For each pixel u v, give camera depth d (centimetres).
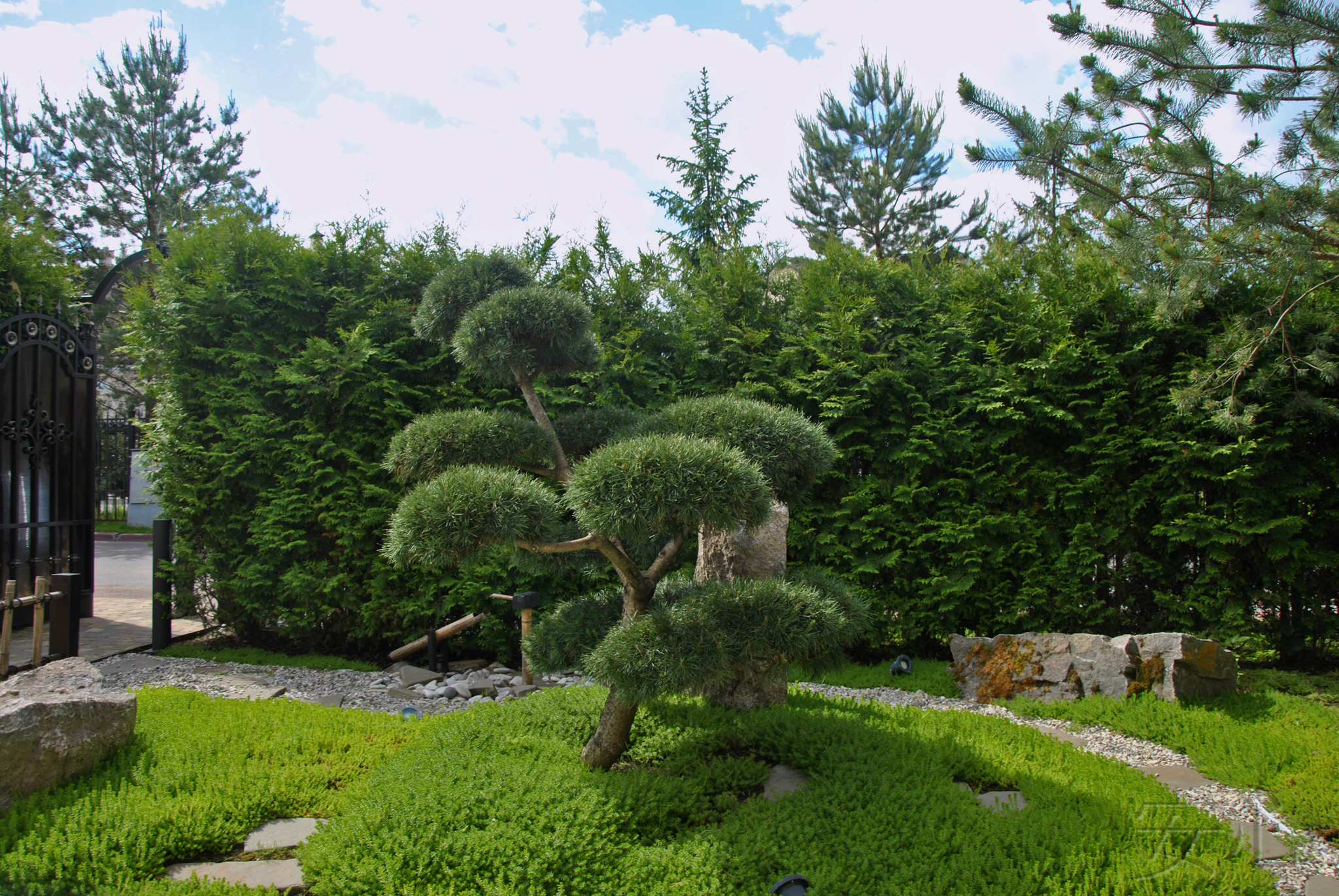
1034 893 280
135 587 1053
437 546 320
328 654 700
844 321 678
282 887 288
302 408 680
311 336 696
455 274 440
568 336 413
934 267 766
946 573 668
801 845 312
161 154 2145
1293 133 564
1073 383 672
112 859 287
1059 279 695
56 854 283
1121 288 666
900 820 328
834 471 671
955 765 391
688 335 708
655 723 441
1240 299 645
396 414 671
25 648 664
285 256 679
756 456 396
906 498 664
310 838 311
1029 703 555
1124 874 289
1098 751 472
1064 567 649
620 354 688
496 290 439
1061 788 370
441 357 667
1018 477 666
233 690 553
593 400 683
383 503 660
